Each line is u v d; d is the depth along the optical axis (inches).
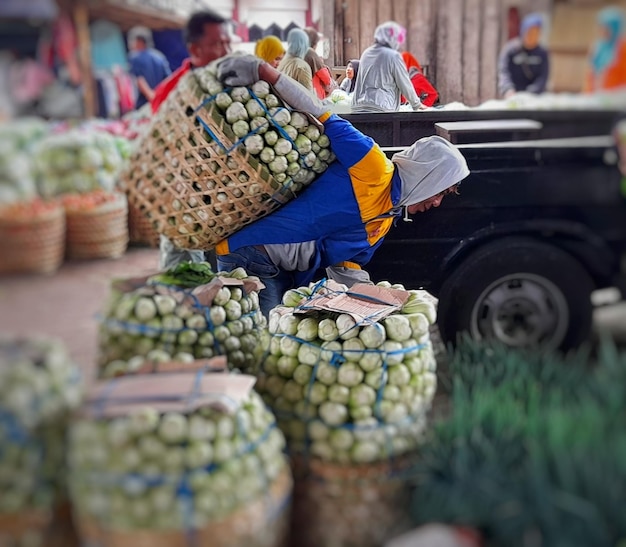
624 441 43.3
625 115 50.3
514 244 57.4
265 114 65.6
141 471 43.9
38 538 45.5
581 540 40.1
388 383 55.6
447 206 70.4
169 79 62.1
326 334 59.2
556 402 48.0
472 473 45.7
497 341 58.6
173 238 66.4
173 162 62.1
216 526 43.6
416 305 63.0
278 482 48.8
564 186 55.1
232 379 51.3
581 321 55.8
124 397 47.8
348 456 52.6
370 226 76.8
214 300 62.0
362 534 52.6
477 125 65.2
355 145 71.4
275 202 72.7
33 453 45.0
